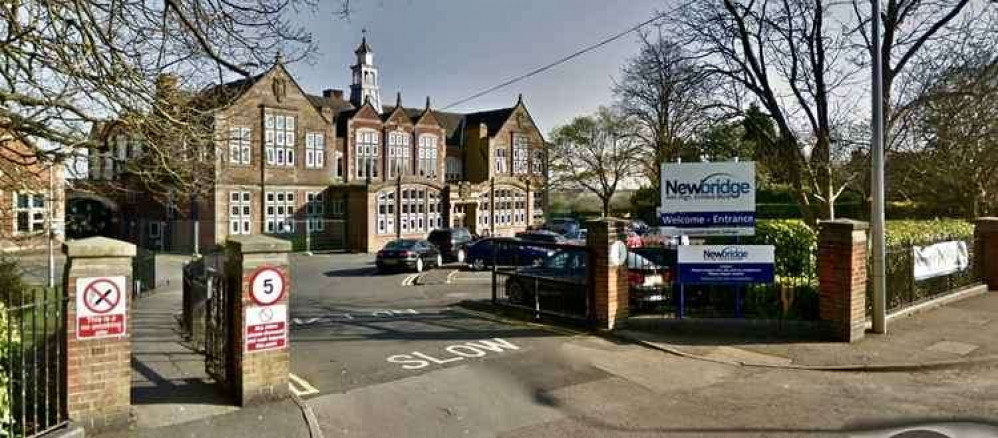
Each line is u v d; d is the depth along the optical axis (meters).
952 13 16.44
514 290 14.84
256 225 37.94
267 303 7.51
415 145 47.88
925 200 26.72
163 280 24.03
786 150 18.81
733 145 23.47
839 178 19.17
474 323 13.05
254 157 38.00
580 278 13.08
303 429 6.72
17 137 9.04
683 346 10.41
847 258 10.33
